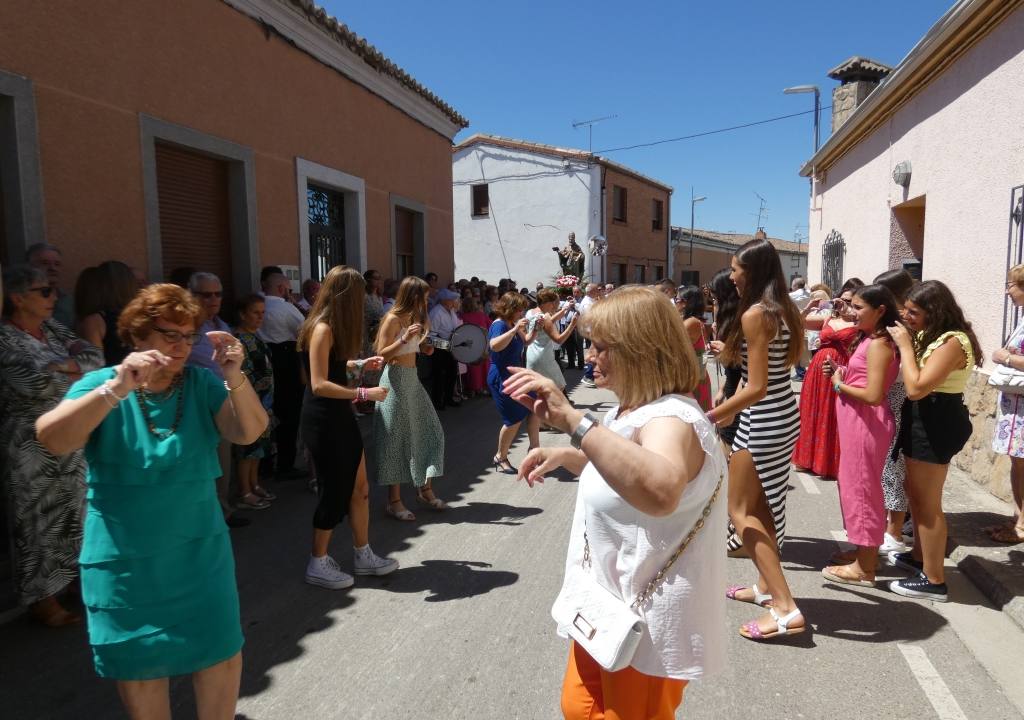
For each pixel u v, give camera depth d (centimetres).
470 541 444
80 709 270
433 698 273
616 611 166
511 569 399
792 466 630
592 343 181
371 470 628
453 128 1270
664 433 158
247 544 443
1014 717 262
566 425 156
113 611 198
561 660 300
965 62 602
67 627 335
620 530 169
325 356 358
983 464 543
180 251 647
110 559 197
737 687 281
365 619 339
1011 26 518
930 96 693
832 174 1170
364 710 265
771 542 319
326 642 317
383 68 973
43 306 330
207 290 490
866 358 351
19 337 321
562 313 643
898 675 290
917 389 329
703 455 165
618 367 174
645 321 171
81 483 331
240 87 697
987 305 553
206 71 648
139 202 573
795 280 1070
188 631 204
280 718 261
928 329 352
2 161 471
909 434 360
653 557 166
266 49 737
